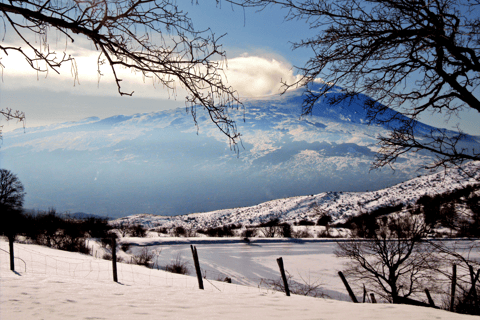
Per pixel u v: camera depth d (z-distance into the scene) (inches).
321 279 1079.6
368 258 719.1
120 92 127.3
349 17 200.5
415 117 244.5
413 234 494.0
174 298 345.7
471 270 390.3
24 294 314.0
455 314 281.7
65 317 228.2
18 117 152.6
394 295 544.1
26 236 1325.0
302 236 2333.9
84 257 920.9
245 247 1925.4
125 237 2057.1
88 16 120.6
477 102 224.4
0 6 113.7
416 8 187.8
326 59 209.9
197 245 1969.7
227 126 125.7
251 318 247.8
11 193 1936.5
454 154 235.0
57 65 123.8
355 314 275.4
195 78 125.1
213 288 617.0
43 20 117.5
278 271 1266.0
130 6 122.0
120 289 393.4
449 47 197.3
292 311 289.4
